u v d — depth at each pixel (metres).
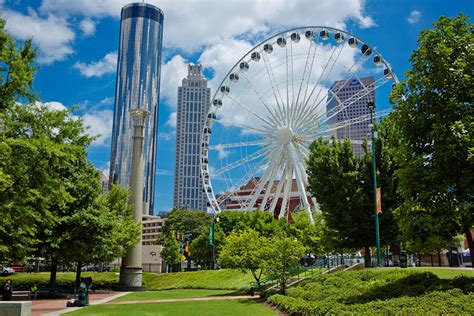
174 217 134.62
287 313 24.27
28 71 24.48
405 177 21.34
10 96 23.55
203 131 77.62
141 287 57.12
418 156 21.08
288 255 33.16
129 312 26.67
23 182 22.70
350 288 25.88
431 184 20.50
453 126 19.12
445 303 16.58
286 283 37.53
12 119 23.92
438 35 20.98
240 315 24.31
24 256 38.22
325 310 19.66
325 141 45.91
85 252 44.91
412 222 21.38
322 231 45.81
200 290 52.38
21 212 23.05
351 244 38.91
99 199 46.84
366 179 37.91
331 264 46.53
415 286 21.42
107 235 46.62
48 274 62.75
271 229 71.38
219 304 31.52
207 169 77.75
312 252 55.66
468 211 19.61
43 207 24.53
